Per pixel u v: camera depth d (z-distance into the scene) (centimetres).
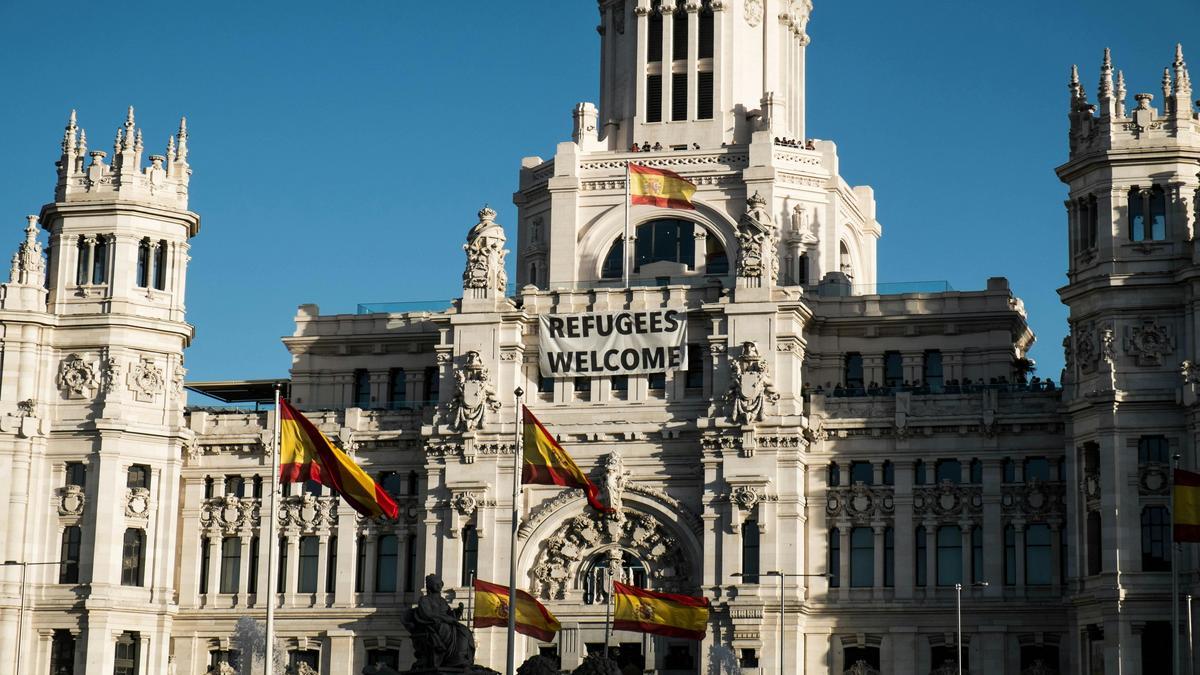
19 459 14475
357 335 15588
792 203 15475
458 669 9531
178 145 15225
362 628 14775
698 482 14300
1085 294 13438
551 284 15600
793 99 16400
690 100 15850
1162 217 13312
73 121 15100
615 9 16338
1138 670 12775
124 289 14738
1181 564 12825
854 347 14900
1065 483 13850
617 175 15675
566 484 12925
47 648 14338
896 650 13988
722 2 15950
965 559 13975
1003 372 14675
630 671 14175
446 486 14600
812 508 14262
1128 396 13100
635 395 14538
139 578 14588
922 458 14175
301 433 11375
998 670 13788
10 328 14600
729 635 13900
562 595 14462
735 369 14225
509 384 14662
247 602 15012
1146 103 13438
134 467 14662
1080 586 13250
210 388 16100
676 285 14662
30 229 14825
